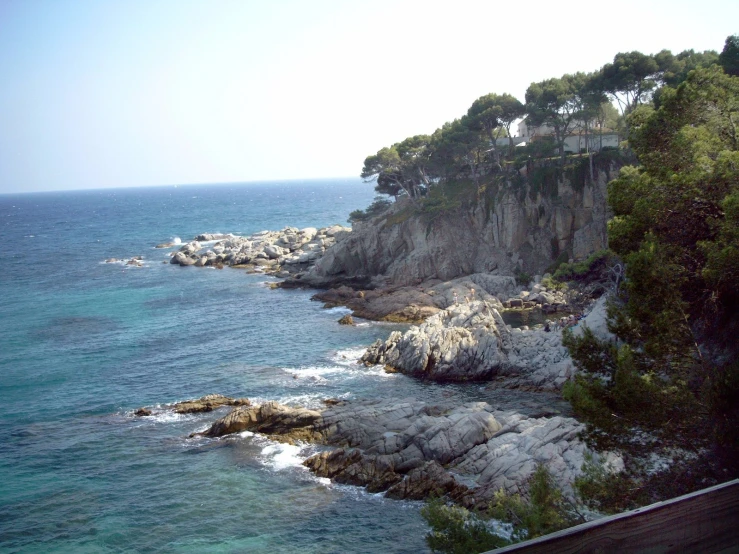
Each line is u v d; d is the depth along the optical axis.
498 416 44.25
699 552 4.76
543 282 88.56
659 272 20.38
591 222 93.56
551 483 23.44
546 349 59.28
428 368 58.38
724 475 17.78
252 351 68.19
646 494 19.64
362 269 105.88
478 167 112.12
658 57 93.00
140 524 34.56
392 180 123.50
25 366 64.19
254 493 37.50
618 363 20.55
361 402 48.78
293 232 157.12
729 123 27.56
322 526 33.84
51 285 113.19
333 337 73.25
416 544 31.92
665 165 26.30
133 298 99.62
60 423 49.22
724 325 23.11
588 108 94.81
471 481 37.22
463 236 101.19
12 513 36.03
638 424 20.02
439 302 84.69
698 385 20.91
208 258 135.25
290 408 47.22
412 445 40.59
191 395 54.88
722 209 23.12
